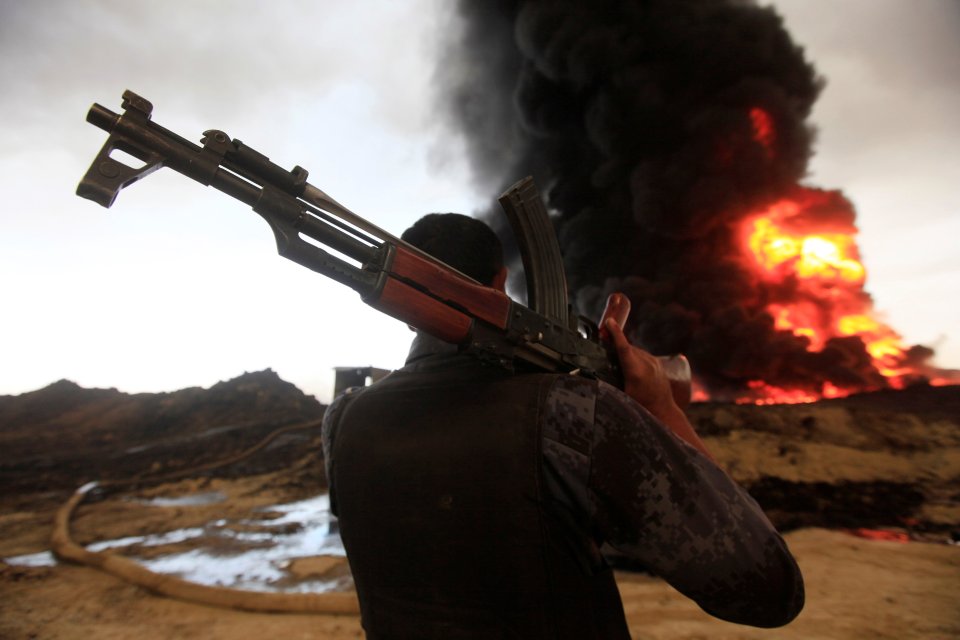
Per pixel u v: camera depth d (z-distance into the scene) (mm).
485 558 785
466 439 827
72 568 4438
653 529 759
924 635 2887
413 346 1062
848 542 4562
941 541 4762
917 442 7270
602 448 766
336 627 3289
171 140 765
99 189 717
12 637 3205
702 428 7805
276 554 4746
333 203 799
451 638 804
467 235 1030
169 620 3438
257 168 785
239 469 8414
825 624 3059
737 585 769
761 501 5934
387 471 903
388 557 889
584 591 793
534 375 860
